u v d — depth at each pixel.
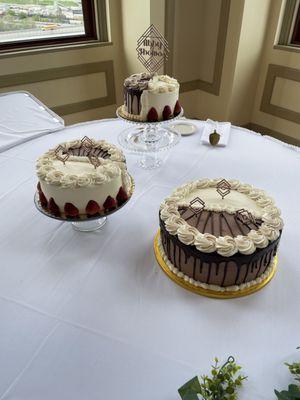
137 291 0.93
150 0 2.38
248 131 1.74
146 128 1.68
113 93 2.99
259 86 2.87
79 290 0.93
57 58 2.54
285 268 0.99
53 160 1.11
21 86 2.49
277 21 2.51
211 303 0.89
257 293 0.91
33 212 1.23
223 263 0.85
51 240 1.10
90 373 0.75
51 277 0.97
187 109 3.14
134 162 1.49
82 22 2.64
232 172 1.41
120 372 0.75
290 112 2.72
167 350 0.79
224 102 2.87
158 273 0.98
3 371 0.75
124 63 2.88
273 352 0.78
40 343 0.81
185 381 0.73
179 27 2.64
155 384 0.73
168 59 2.72
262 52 2.71
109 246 1.08
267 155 1.53
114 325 0.84
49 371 0.75
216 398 0.67
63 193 0.98
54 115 1.86
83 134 1.71
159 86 1.34
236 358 0.77
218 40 2.68
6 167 1.47
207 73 2.92
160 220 0.98
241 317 0.86
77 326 0.84
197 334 0.82
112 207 1.04
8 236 1.12
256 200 1.01
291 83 2.62
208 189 1.06
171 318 0.86
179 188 1.06
